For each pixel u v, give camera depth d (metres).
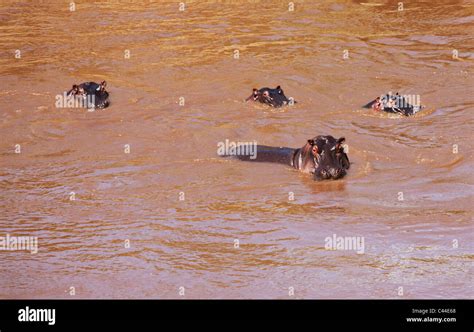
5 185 46.06
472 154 49.50
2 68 73.00
